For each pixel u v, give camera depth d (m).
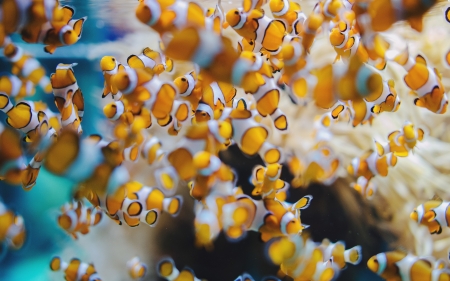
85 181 0.64
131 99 0.70
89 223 0.78
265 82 0.67
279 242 0.70
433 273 0.72
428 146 0.86
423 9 0.65
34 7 0.65
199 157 0.66
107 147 0.64
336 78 0.65
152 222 0.73
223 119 0.69
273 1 0.74
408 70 0.71
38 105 0.73
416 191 0.84
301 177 0.77
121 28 0.98
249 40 0.72
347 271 0.83
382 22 0.66
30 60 0.74
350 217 0.83
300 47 0.67
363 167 0.78
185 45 0.62
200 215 0.67
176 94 0.70
